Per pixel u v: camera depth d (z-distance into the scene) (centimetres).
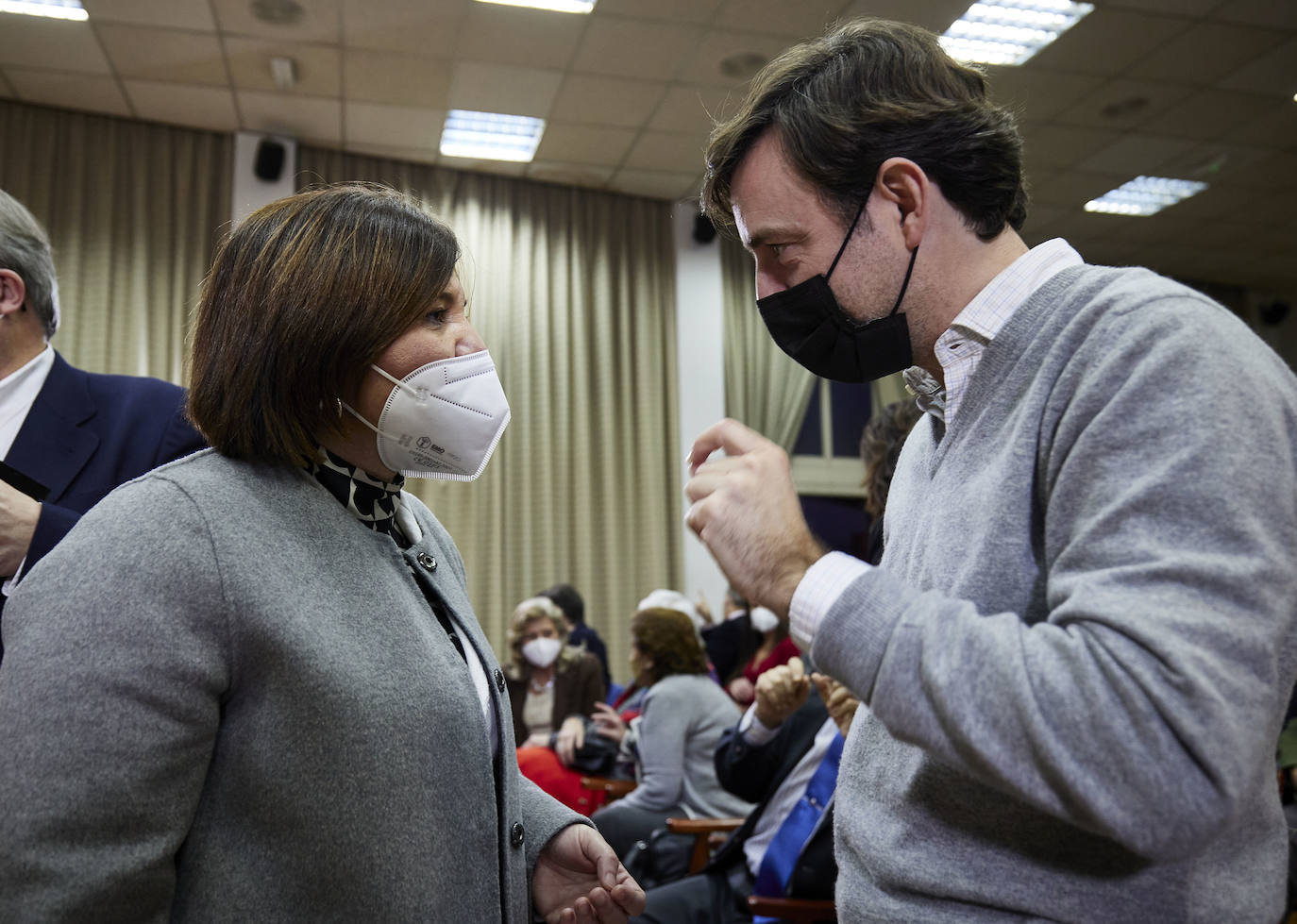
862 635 70
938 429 95
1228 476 64
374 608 89
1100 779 61
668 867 257
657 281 681
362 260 91
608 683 505
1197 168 612
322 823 81
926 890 76
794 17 471
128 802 75
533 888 107
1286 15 465
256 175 582
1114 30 478
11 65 516
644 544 649
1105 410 70
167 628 79
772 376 695
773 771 209
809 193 88
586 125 579
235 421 90
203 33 486
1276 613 62
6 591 120
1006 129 89
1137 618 62
